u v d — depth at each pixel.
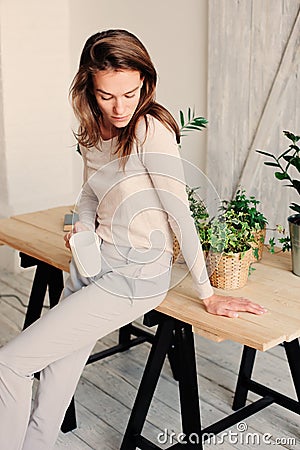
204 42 3.85
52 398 2.39
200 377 3.27
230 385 3.19
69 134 4.79
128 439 2.56
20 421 2.29
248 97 3.63
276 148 3.55
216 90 3.76
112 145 2.26
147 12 4.15
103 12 4.41
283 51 3.43
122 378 3.29
